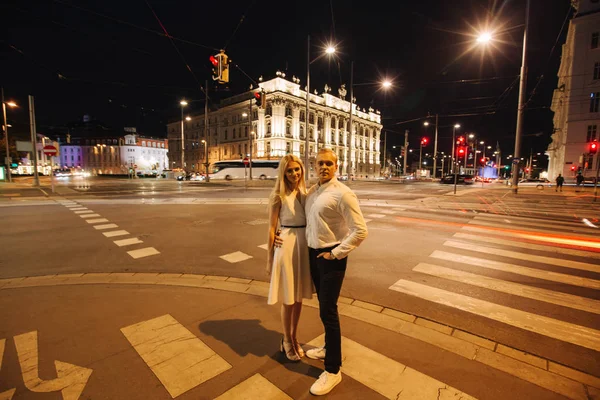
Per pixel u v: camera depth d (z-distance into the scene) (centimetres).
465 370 263
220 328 326
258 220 984
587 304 393
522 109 1977
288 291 261
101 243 692
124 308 371
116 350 285
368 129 9075
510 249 648
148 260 568
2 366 260
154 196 1881
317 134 6912
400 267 532
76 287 438
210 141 7844
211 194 2048
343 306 384
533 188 3045
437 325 339
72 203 1462
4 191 2208
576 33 3216
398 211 1220
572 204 1535
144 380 246
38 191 2231
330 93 7700
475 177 5259
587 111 3219
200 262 556
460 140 2028
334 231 254
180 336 309
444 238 747
